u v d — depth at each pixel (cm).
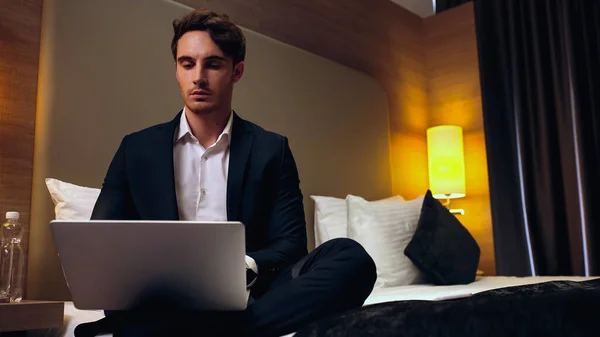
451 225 274
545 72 375
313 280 119
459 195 382
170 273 110
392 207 278
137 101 234
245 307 113
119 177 146
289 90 300
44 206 203
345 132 330
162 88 244
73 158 212
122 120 228
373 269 125
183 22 148
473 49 413
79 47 219
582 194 351
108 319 121
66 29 217
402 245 264
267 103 286
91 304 119
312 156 305
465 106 411
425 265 254
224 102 150
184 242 104
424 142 412
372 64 378
